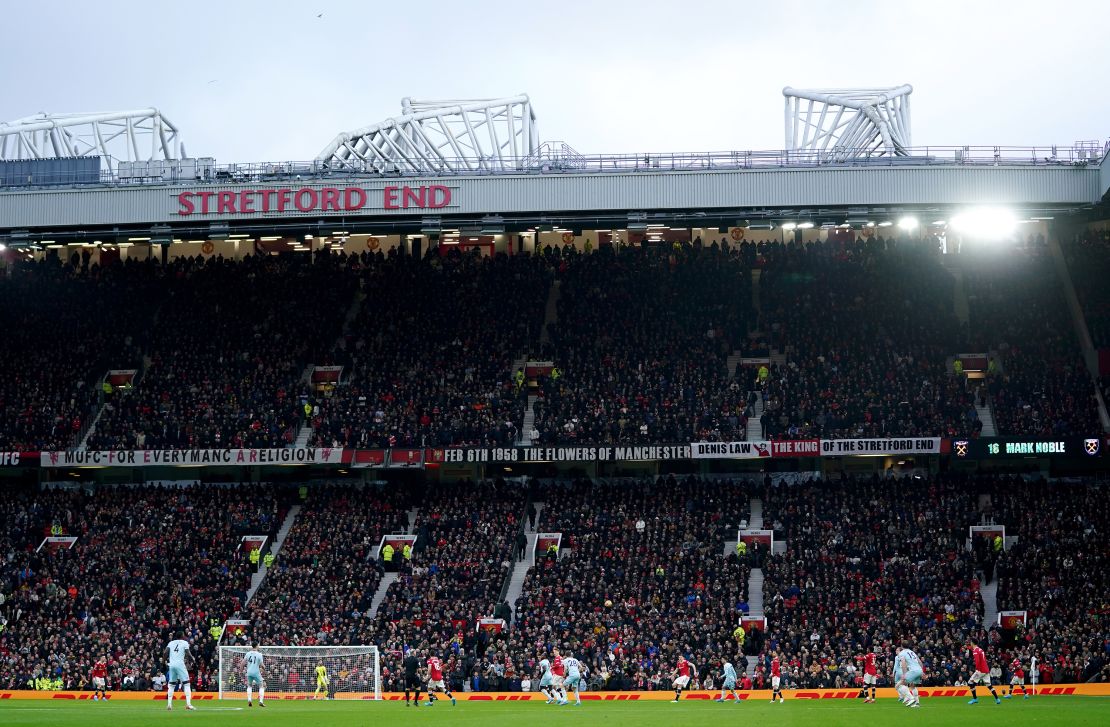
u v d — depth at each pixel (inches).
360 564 2603.3
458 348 3122.5
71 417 2987.2
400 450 2824.8
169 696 1660.9
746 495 2748.5
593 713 1583.4
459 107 3021.7
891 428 2733.8
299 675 2158.0
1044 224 3356.3
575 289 3282.5
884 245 3336.6
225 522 2792.8
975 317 3073.3
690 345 3063.5
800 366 2974.9
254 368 3112.7
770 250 3334.2
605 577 2495.1
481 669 2235.5
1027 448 2667.3
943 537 2536.9
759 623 2370.8
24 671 2308.1
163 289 3385.8
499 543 2640.3
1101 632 2183.8
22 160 2893.7
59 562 2691.9
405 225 2842.0
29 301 3366.1
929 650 2162.9
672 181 2701.8
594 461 2824.8
